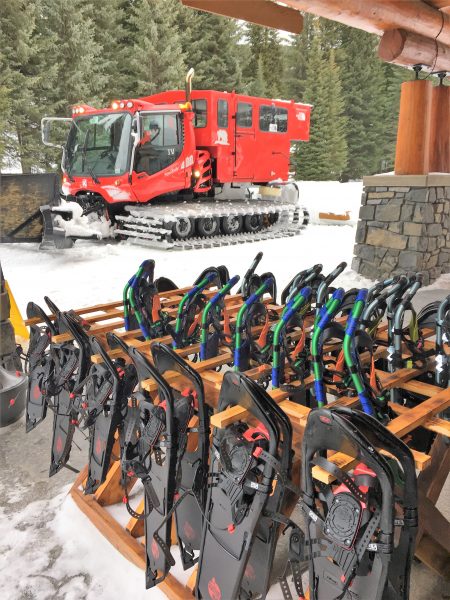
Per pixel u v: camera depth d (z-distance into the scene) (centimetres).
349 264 819
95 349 211
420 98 639
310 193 1781
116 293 633
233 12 426
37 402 258
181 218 963
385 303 231
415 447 217
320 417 136
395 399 209
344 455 140
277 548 212
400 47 560
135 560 205
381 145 2828
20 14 1847
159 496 182
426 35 591
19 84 1870
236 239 1032
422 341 222
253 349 228
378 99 2750
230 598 160
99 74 2061
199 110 1032
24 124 1967
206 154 1035
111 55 2203
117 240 1019
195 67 2353
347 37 2773
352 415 135
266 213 1138
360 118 2803
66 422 237
